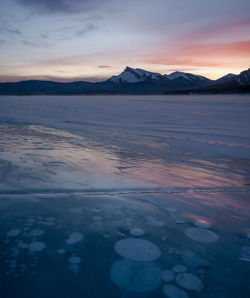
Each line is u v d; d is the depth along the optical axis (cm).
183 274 110
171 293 98
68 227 149
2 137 593
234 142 668
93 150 459
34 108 2344
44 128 865
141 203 198
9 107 2489
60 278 104
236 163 423
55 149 445
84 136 685
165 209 188
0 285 98
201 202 209
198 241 140
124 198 207
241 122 1242
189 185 263
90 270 110
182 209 189
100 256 121
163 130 926
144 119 1372
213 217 177
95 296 95
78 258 118
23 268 109
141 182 261
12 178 248
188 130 934
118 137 704
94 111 2008
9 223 150
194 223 164
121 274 108
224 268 116
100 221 159
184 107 2791
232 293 100
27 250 122
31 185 229
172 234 147
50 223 153
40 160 342
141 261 118
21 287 98
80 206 184
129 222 161
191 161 421
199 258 123
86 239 136
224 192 245
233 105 3297
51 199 195
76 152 425
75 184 239
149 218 169
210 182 284
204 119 1395
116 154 433
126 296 96
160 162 390
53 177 259
